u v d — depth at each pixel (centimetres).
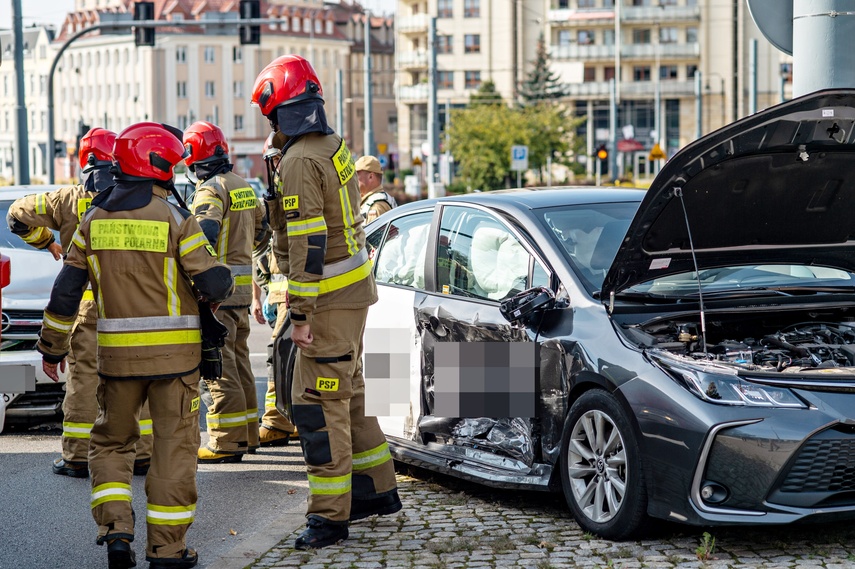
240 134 10619
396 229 719
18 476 726
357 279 554
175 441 521
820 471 493
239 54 10569
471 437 630
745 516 491
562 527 566
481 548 532
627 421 523
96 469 529
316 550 541
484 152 6444
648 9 8119
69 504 659
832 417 489
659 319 562
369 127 4331
